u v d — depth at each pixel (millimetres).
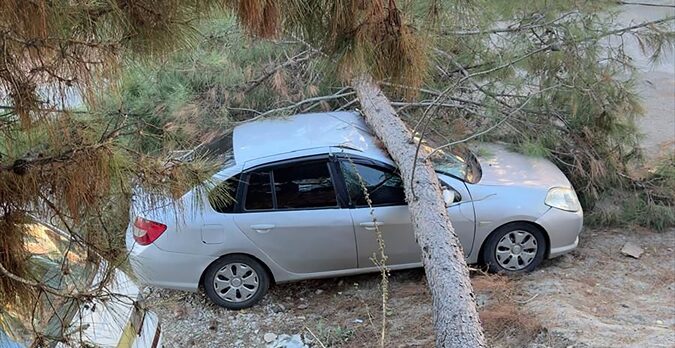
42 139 2217
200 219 5227
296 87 6898
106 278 2443
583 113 6586
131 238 5328
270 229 5363
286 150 5430
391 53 2453
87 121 2342
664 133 9383
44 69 2006
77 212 2260
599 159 6656
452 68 6547
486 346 3730
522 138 6473
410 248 5570
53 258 2412
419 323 5148
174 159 2814
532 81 6594
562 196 5812
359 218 5414
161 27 2186
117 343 2830
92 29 2070
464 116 6617
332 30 2342
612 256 6141
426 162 5168
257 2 2127
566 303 5168
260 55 6781
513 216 5625
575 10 6477
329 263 5562
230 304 5582
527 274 5801
